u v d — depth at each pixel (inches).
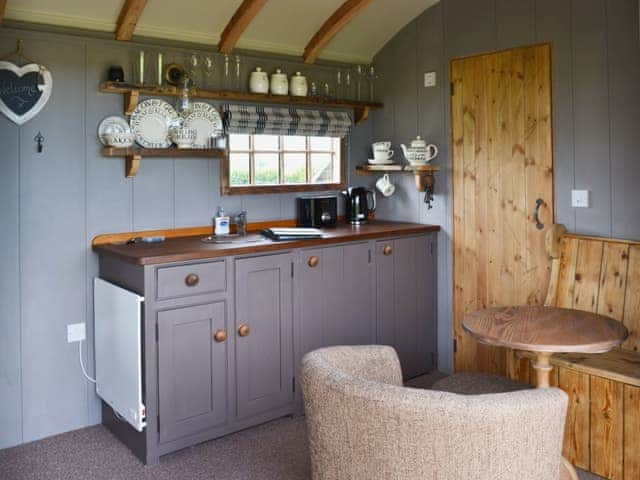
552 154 135.8
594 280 123.3
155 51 133.1
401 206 169.6
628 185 123.9
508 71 142.3
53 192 123.0
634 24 121.2
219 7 133.2
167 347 112.7
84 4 120.3
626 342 116.5
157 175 135.4
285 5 140.0
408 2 152.5
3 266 118.6
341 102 158.9
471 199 152.1
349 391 62.2
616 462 103.9
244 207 149.9
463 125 152.4
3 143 117.2
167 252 114.6
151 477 109.1
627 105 123.1
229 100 144.6
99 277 128.3
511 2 140.7
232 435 125.7
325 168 167.3
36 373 123.7
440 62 156.3
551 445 61.2
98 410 132.2
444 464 58.7
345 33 157.8
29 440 123.6
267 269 125.7
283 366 130.0
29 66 118.3
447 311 159.9
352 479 64.5
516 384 103.1
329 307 137.6
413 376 157.6
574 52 130.7
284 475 110.0
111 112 128.8
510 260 145.3
